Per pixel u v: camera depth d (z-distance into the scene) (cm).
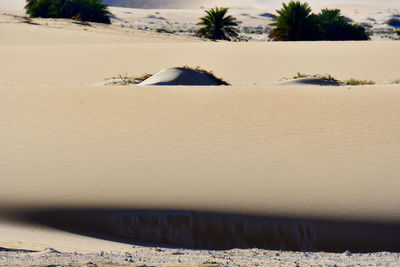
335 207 3331
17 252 2269
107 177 3828
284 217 3269
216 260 2152
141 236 3347
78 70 11106
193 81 8006
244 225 3269
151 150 4272
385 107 4978
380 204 3338
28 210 3450
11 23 18038
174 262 2017
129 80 8594
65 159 4156
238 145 4303
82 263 1839
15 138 4591
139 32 19662
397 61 10962
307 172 3791
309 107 5091
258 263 2120
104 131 4706
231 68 11062
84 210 3438
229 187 3606
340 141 4309
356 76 10156
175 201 3456
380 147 4162
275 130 4597
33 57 12156
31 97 5650
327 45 12512
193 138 4484
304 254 2731
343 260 2362
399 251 3098
